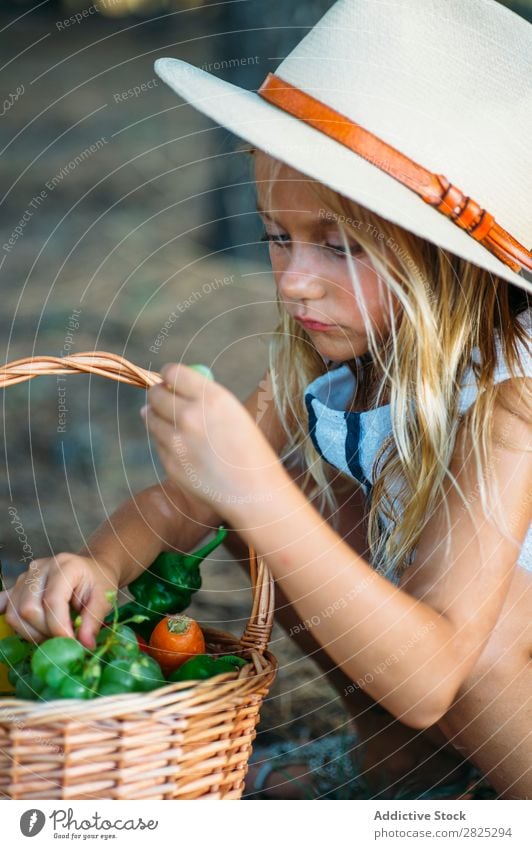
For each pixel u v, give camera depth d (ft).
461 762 5.84
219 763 4.28
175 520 5.56
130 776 4.03
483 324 4.94
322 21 5.08
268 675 4.55
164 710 4.00
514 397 4.77
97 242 16.63
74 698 4.11
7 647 4.58
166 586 5.32
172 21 38.17
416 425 4.98
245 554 6.10
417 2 4.83
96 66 31.27
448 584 4.51
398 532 5.06
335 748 6.42
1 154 22.36
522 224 4.90
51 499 9.78
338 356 4.90
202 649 4.90
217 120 4.60
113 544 5.24
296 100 4.71
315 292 4.60
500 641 4.97
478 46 4.78
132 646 4.43
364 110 4.58
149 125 24.84
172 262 15.65
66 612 4.52
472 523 4.59
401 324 4.81
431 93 4.65
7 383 4.60
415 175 4.48
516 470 4.68
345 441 5.47
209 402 3.83
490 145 4.71
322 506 6.03
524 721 4.95
